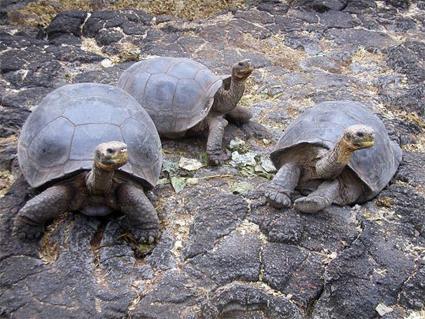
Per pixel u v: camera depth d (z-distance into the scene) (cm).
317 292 264
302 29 552
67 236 279
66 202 277
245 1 621
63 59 475
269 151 372
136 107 304
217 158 351
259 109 421
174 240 287
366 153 305
